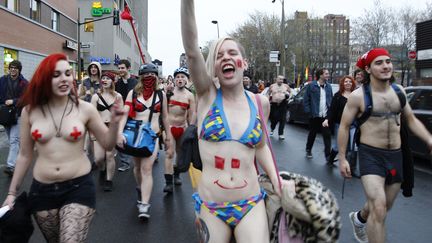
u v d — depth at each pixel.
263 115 2.97
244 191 2.78
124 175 8.08
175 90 7.08
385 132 3.98
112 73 7.25
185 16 2.68
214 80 2.93
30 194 3.12
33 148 3.26
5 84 7.67
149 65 5.69
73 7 40.31
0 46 22.58
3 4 23.12
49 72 3.02
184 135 3.15
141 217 5.36
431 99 8.83
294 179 2.83
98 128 3.28
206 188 2.84
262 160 2.99
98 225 5.22
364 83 4.15
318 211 2.62
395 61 41.97
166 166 6.76
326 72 9.77
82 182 3.12
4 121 7.50
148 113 5.60
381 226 3.88
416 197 6.65
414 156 9.17
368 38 42.25
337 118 8.52
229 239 2.82
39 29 29.62
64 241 2.91
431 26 31.17
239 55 2.90
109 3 50.78
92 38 50.59
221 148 2.79
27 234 3.17
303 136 13.96
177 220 5.44
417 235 4.95
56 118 3.09
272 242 2.86
